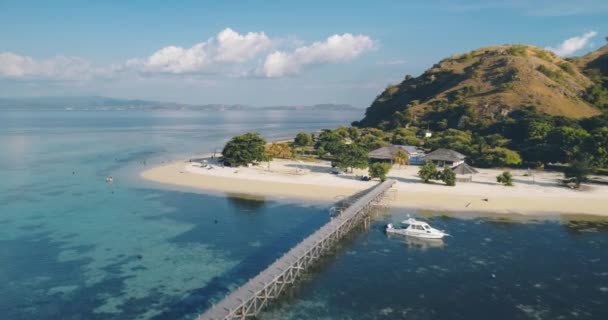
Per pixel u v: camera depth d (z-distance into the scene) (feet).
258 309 146.00
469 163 479.82
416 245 214.69
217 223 246.06
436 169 394.93
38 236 219.61
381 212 272.92
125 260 190.39
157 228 235.40
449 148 522.88
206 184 349.00
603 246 213.25
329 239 211.82
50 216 254.68
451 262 192.85
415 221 232.53
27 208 271.69
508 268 186.39
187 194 314.35
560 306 153.79
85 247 205.26
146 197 304.09
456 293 163.12
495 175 406.82
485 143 550.36
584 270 184.65
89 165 449.48
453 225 246.68
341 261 193.88
